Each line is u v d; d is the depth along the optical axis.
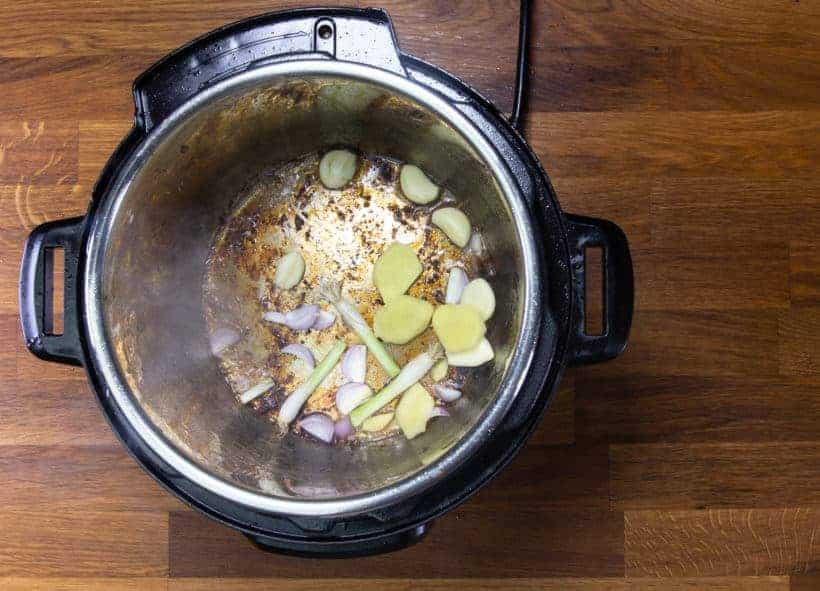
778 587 0.75
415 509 0.63
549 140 0.75
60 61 0.75
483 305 0.71
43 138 0.75
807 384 0.75
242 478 0.63
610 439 0.75
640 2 0.74
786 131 0.75
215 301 0.75
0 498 0.76
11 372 0.75
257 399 0.73
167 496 0.76
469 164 0.66
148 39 0.75
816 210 0.75
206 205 0.73
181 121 0.59
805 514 0.75
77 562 0.76
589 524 0.75
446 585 0.75
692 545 0.75
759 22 0.75
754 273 0.75
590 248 0.76
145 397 0.63
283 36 0.62
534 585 0.75
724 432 0.75
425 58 0.74
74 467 0.76
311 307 0.74
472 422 0.63
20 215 0.75
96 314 0.59
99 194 0.61
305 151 0.74
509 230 0.63
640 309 0.75
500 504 0.76
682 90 0.75
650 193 0.75
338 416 0.73
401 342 0.73
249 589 0.76
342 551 0.64
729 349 0.75
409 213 0.74
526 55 0.74
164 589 0.76
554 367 0.61
